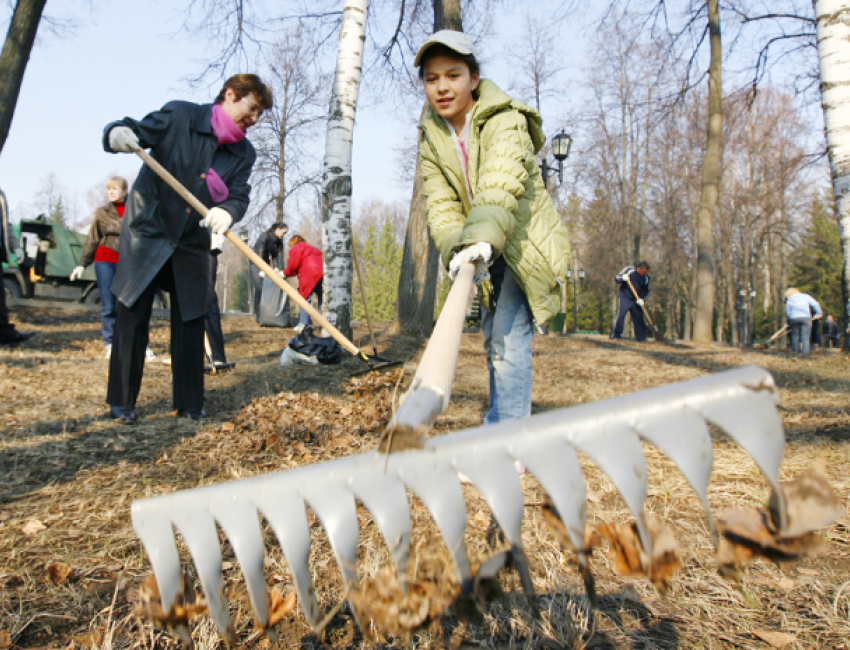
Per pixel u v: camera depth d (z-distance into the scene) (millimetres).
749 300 38875
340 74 8141
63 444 3791
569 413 1017
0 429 4141
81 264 7387
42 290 15180
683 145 30031
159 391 5594
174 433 4113
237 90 4129
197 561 1180
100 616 1896
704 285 15555
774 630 1833
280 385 6039
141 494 2959
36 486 3090
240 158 4387
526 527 2518
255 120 4293
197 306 4438
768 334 49406
